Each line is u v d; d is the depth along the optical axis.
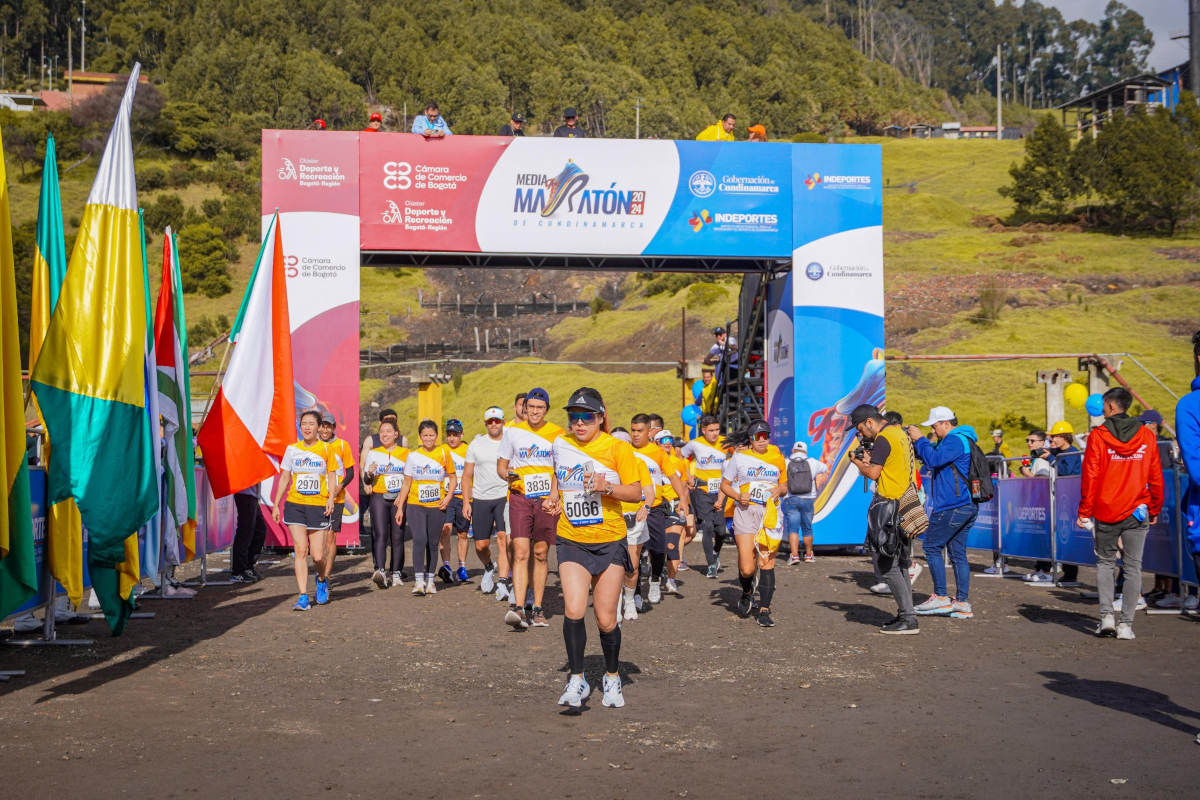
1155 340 49.84
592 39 166.62
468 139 15.91
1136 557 7.90
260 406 10.95
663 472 10.05
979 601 10.29
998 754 4.65
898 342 52.47
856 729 5.14
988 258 69.75
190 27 150.62
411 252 16.00
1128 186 78.44
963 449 9.14
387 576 12.30
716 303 63.66
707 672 6.71
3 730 5.15
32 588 6.39
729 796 4.03
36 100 114.44
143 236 7.50
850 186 16.42
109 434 7.16
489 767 4.45
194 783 4.21
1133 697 5.86
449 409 56.94
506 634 8.29
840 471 16.03
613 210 16.09
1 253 6.27
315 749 4.76
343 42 155.00
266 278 11.09
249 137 121.31
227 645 7.75
